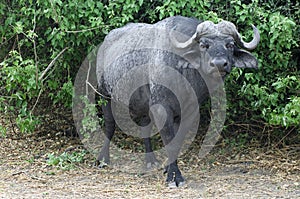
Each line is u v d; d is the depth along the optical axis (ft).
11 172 29.84
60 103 38.63
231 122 35.12
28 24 32.96
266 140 35.53
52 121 39.04
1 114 40.40
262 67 32.81
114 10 32.50
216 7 33.17
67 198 25.12
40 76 31.78
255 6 31.14
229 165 31.83
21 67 31.78
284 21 30.27
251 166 31.50
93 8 31.83
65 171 30.14
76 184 27.68
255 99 33.17
